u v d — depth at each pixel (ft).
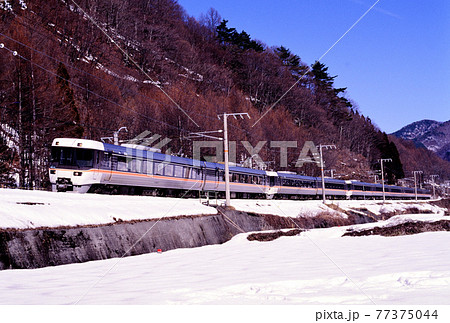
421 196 356.38
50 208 60.54
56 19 240.32
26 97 124.98
